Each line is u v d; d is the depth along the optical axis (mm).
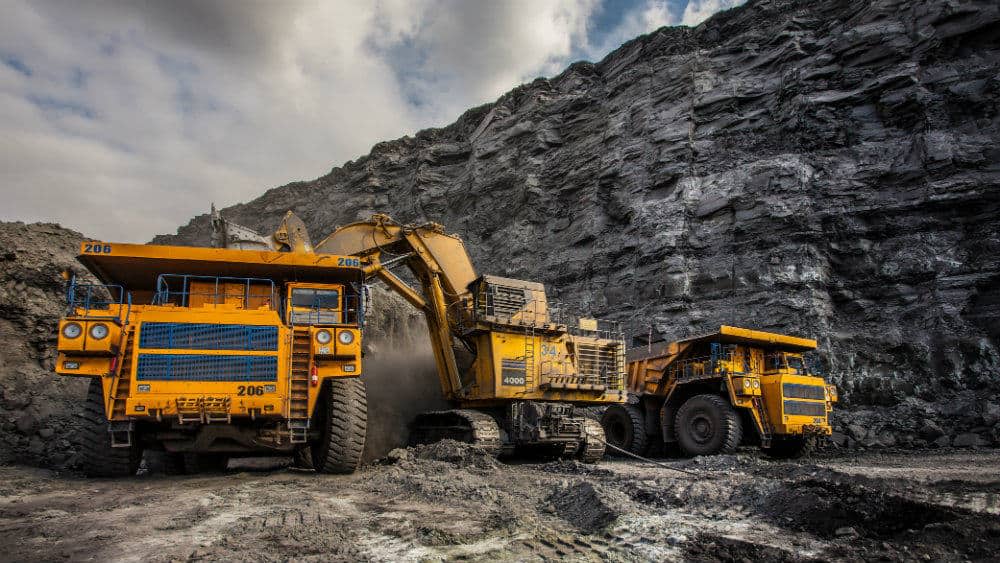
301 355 9094
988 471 10477
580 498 6652
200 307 9734
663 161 33594
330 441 9188
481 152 46781
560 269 35531
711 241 29547
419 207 48531
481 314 13797
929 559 4395
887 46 28922
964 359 20969
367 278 15164
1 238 14773
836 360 22844
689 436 15719
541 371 14062
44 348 14281
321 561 4395
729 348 16266
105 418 8547
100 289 13938
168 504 6543
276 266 9602
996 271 22391
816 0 35500
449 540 5070
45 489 7656
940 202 24406
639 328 28625
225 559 4367
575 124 42438
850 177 26969
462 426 13102
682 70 36875
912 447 18000
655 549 4898
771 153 30562
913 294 23859
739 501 6574
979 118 25453
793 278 25953
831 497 5973
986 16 26625
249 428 8711
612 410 18562
